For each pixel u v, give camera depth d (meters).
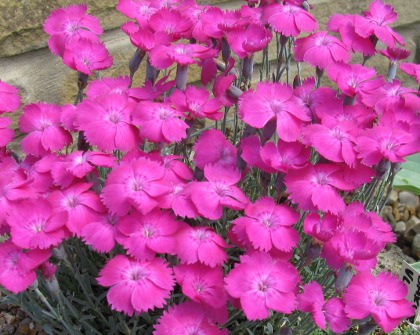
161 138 0.27
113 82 0.30
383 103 0.30
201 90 0.29
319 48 0.31
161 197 0.25
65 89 0.44
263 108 0.26
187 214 0.25
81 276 0.29
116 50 0.45
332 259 0.25
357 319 0.25
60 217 0.24
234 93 0.29
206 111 0.28
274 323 0.32
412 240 0.48
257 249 0.25
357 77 0.30
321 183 0.26
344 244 0.24
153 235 0.25
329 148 0.26
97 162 0.25
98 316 0.32
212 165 0.28
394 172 0.33
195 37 0.32
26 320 0.36
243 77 0.34
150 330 0.30
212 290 0.25
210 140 0.29
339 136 0.27
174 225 0.25
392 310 0.24
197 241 0.25
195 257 0.25
